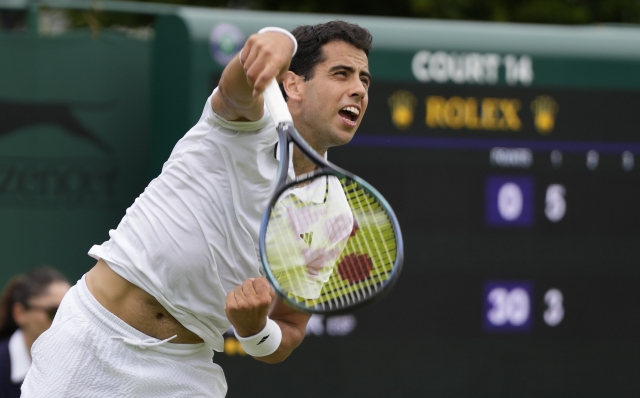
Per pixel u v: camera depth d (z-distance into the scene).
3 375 17.14
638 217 24.47
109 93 24.11
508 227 23.94
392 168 23.42
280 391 22.88
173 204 11.28
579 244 24.25
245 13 22.59
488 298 23.84
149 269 11.29
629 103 24.52
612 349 24.38
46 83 23.70
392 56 23.44
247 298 10.73
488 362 23.81
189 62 22.05
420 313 23.52
